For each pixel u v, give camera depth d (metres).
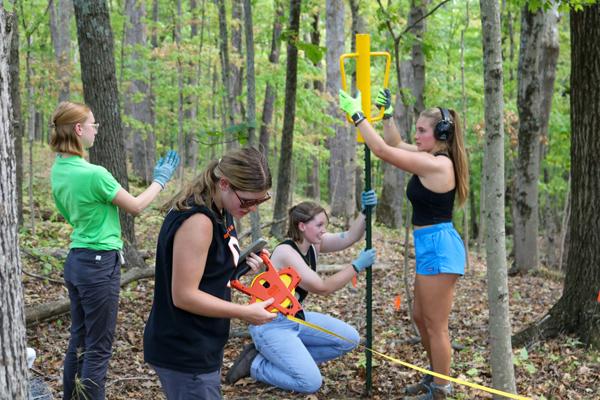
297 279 2.63
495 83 2.96
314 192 20.84
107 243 3.21
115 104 6.47
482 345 4.86
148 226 9.98
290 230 3.81
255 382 4.11
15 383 1.89
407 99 5.23
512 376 3.13
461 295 6.99
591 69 4.54
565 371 4.16
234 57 11.59
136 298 5.92
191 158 18.16
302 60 12.02
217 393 2.36
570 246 4.76
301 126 14.21
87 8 6.24
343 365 4.40
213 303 2.18
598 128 4.51
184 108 14.23
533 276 8.96
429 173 3.38
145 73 13.69
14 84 7.51
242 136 6.18
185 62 12.74
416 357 4.56
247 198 2.18
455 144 3.49
